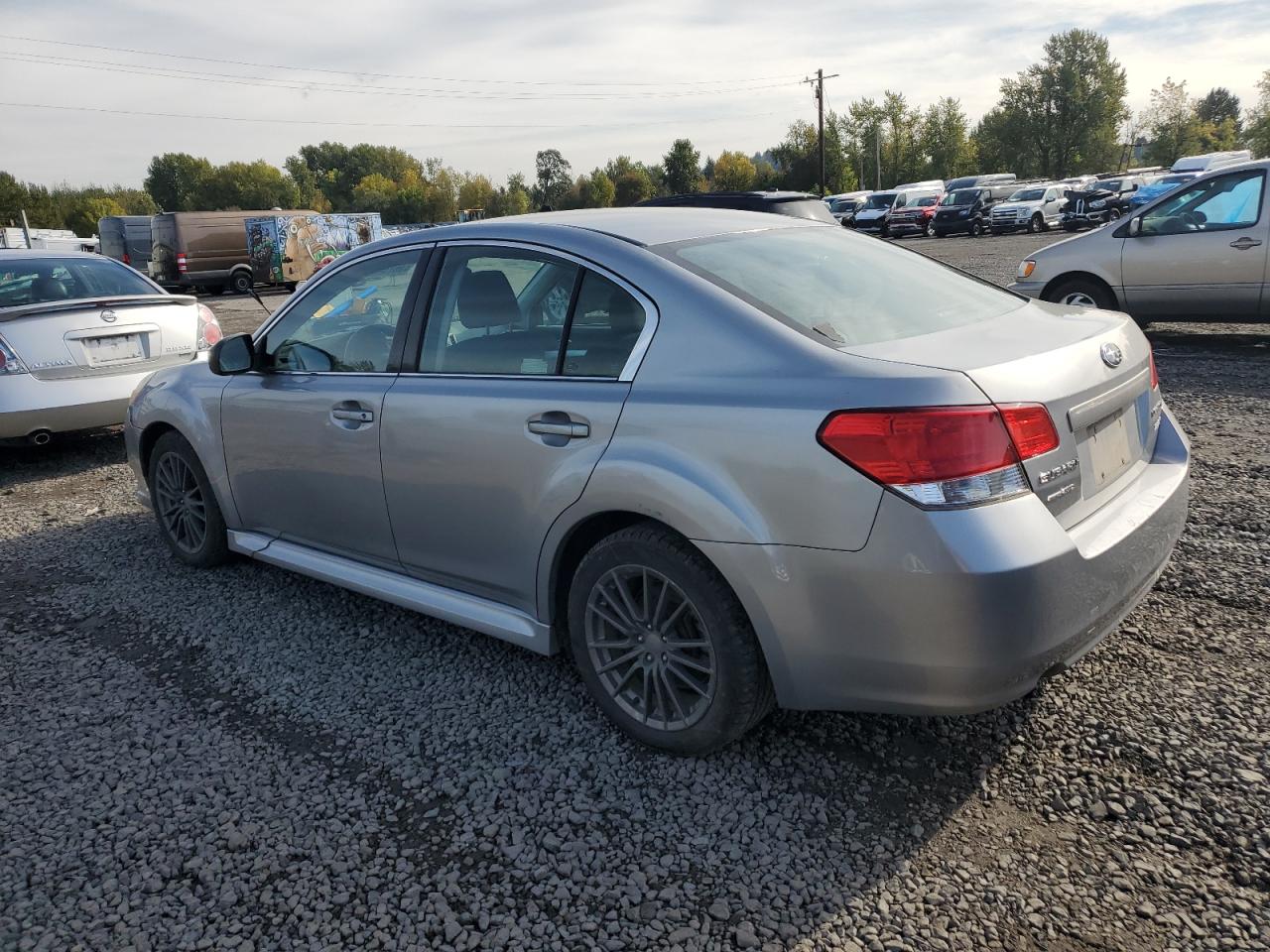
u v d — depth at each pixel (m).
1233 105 142.88
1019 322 2.79
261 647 3.66
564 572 2.98
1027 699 2.94
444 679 3.33
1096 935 2.03
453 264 3.25
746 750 2.79
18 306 6.27
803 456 2.29
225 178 127.19
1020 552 2.17
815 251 3.13
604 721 2.99
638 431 2.59
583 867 2.34
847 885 2.22
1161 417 3.06
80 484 6.27
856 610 2.29
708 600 2.53
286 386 3.72
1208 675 3.00
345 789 2.71
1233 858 2.21
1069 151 86.50
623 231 3.00
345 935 2.16
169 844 2.50
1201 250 8.34
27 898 2.32
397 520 3.35
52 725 3.15
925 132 83.56
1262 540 4.04
